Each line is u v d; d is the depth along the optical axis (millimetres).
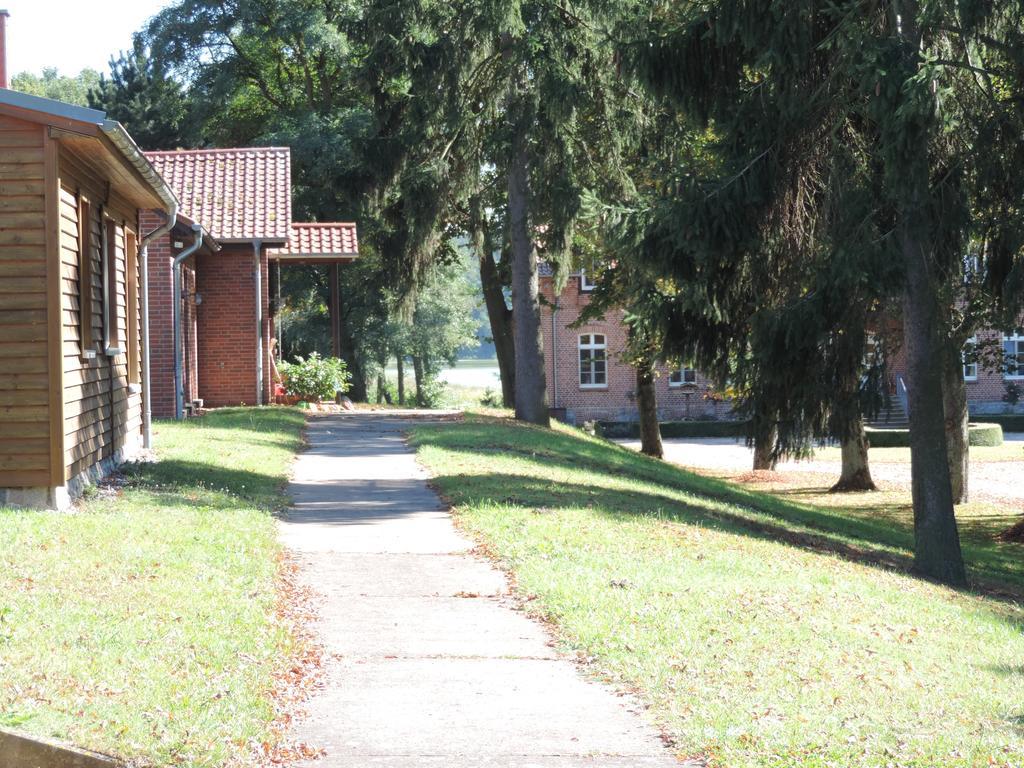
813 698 6469
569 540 10953
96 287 12930
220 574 8602
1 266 10656
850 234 13586
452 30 23547
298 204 45188
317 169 43438
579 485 15773
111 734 5078
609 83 22906
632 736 5699
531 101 22984
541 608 8383
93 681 5727
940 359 14062
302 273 48000
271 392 29453
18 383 10672
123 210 14922
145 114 53375
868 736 5867
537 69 22219
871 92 12352
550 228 24547
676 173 13961
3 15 13227
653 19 16391
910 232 13125
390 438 21734
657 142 23469
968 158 13430
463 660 7090
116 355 14219
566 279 25062
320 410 30500
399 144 25172
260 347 28125
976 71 13602
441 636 7668
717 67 14164
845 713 6262
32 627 6496
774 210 14109
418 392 60688
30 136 10633
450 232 32844
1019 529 21531
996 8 12547
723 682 6645
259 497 13055
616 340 48875
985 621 10109
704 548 11398
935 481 14141
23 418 10680
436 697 6297
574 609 8203
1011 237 13984
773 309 14047
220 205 28344
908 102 11797
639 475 20000
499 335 35125
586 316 29875
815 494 28500
